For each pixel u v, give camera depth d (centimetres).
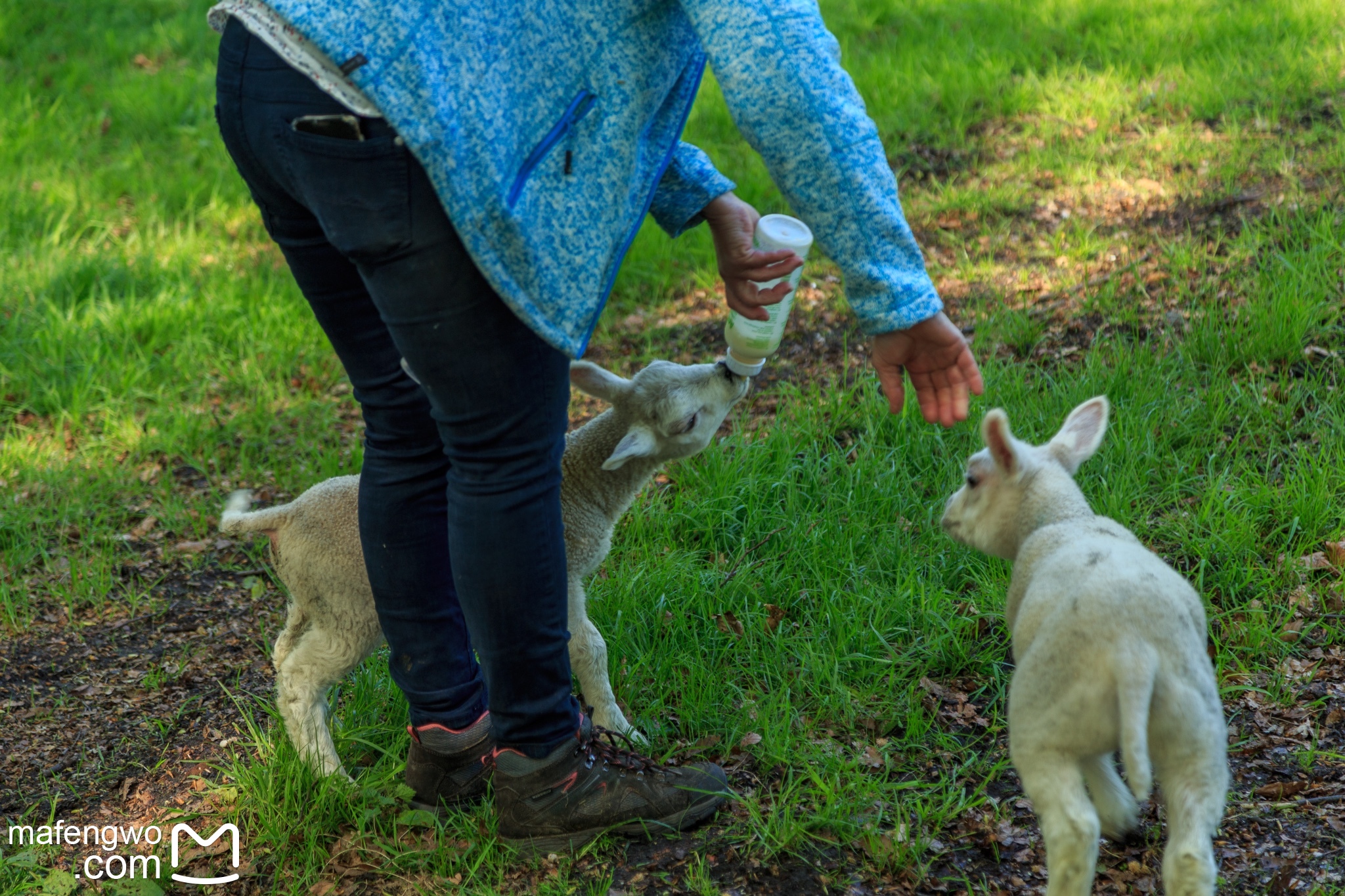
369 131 202
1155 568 226
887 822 271
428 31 195
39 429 544
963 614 354
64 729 342
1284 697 302
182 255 693
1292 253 518
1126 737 200
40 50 1072
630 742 291
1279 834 255
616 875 262
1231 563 350
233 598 414
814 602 362
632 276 646
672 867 263
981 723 310
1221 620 335
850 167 208
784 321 288
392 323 219
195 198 776
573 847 268
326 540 295
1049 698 217
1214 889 223
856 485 414
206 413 545
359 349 250
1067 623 216
